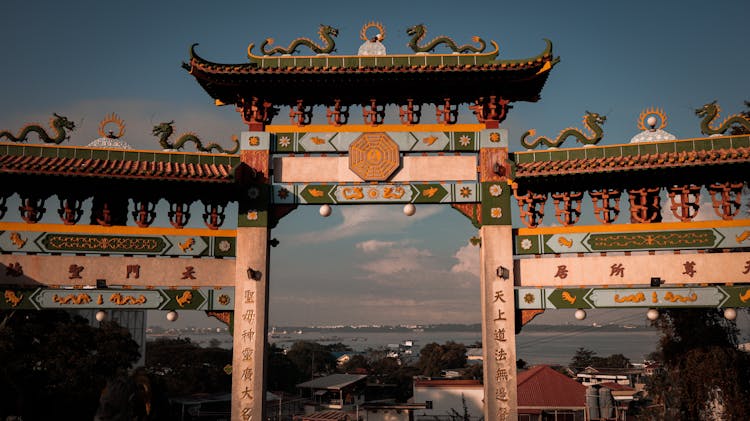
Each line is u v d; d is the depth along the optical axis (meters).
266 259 15.91
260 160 16.33
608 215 16.12
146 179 15.28
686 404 20.44
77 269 15.73
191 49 15.75
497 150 16.38
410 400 54.41
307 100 16.89
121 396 15.66
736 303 15.04
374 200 16.25
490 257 15.78
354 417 46.38
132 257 15.91
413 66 15.76
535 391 38.84
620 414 36.00
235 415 15.02
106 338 30.48
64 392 26.42
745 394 18.88
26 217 15.91
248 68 15.80
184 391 58.72
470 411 44.38
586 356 94.25
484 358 15.37
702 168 15.20
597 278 15.65
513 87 16.56
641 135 16.45
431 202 16.22
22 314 24.75
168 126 16.52
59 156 15.78
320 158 16.58
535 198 16.41
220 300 15.85
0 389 23.31
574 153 16.03
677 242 15.45
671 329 21.77
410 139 16.56
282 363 76.94
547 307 15.62
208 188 16.03
